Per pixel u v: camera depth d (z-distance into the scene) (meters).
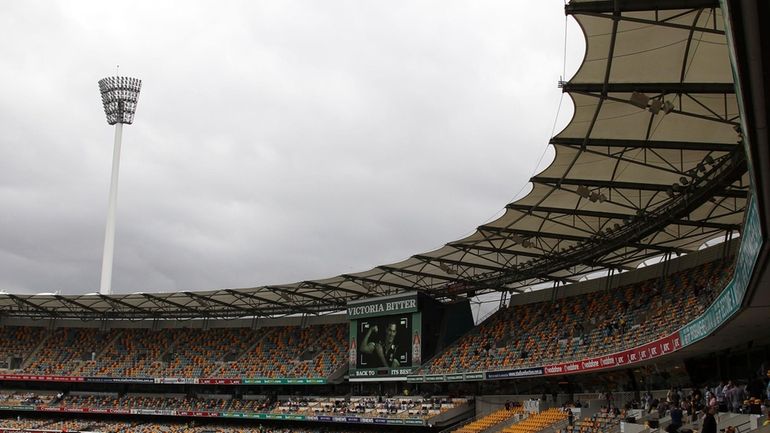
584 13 26.33
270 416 83.12
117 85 123.19
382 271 72.88
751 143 16.81
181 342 100.75
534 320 72.88
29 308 102.06
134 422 94.25
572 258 61.12
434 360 75.69
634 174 41.03
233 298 89.12
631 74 30.38
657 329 50.81
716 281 48.47
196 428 88.88
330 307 89.88
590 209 48.69
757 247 22.98
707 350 44.94
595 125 34.94
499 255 65.06
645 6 25.27
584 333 63.31
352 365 81.56
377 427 77.94
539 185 44.25
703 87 29.92
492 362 69.38
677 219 46.59
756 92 14.78
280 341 95.44
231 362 93.94
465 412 72.25
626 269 66.31
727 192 40.12
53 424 94.25
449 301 80.44
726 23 13.39
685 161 38.56
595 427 49.00
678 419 30.61
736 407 34.03
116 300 92.31
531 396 68.12
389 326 79.25
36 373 98.06
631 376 57.66
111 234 118.81
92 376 95.88
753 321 33.28
